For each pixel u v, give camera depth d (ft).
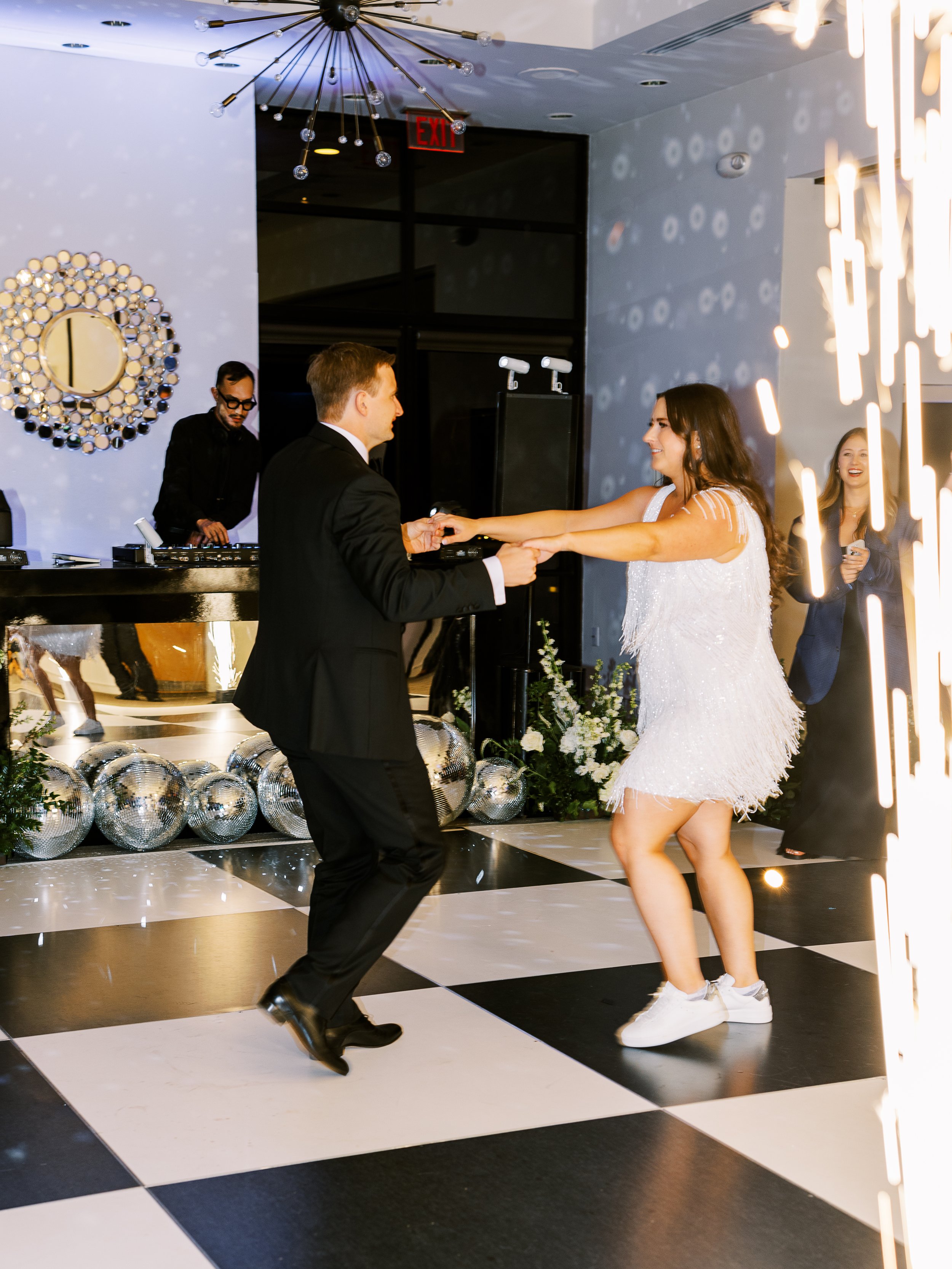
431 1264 6.79
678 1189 7.62
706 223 22.16
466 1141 8.20
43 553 21.50
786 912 13.56
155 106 21.48
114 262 21.50
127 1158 7.92
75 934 12.49
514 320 25.53
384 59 20.43
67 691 15.89
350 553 8.54
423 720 16.99
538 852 15.93
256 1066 9.37
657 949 9.98
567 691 18.17
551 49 19.60
